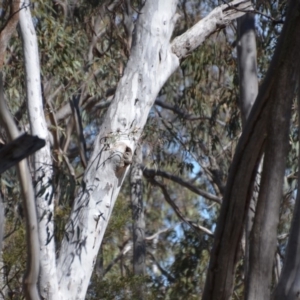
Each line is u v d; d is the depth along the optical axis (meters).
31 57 14.97
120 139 14.80
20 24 15.08
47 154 14.38
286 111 10.45
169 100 26.55
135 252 26.61
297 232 10.18
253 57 17.62
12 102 20.45
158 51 15.62
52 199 14.11
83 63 22.05
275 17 20.42
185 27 24.67
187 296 27.36
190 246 27.81
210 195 26.75
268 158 10.38
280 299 9.96
